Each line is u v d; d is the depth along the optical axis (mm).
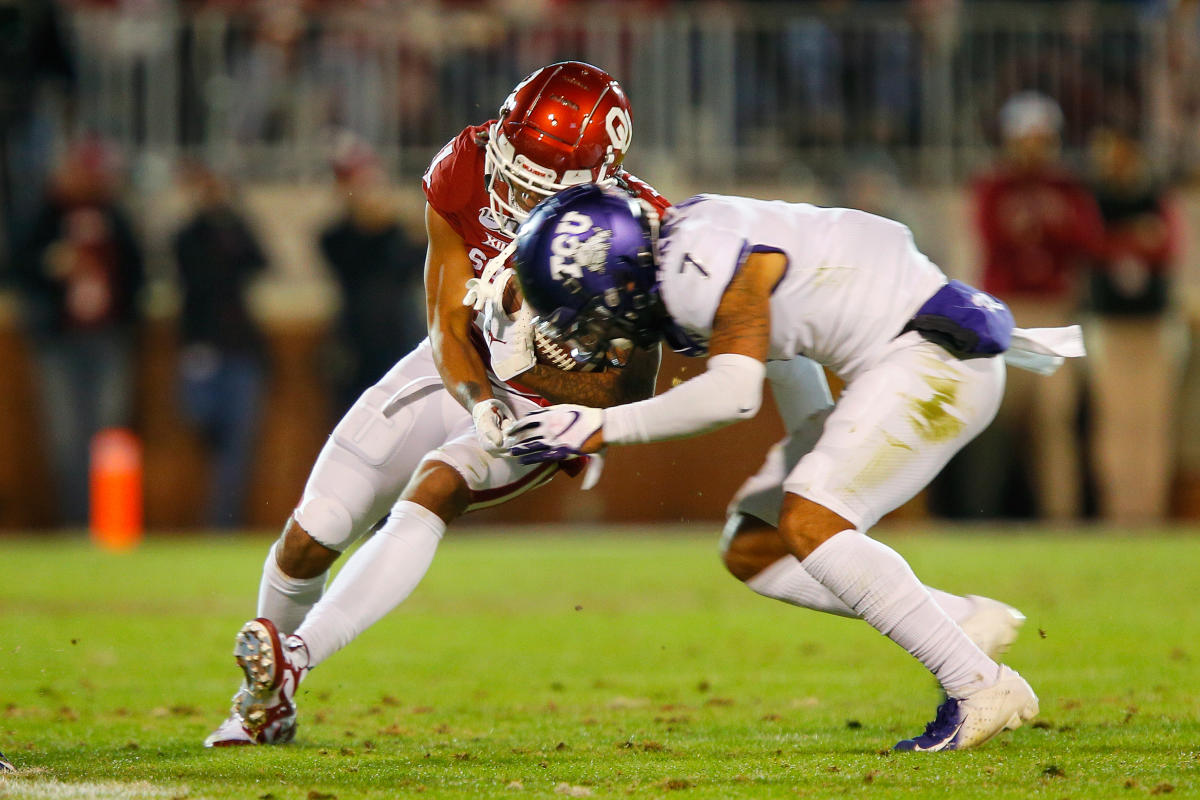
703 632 23203
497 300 13672
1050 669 18375
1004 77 42469
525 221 12836
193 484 40844
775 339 12883
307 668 13484
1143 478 40250
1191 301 40938
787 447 14148
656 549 36094
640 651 21109
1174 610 24469
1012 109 41312
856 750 13031
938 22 42344
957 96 42531
